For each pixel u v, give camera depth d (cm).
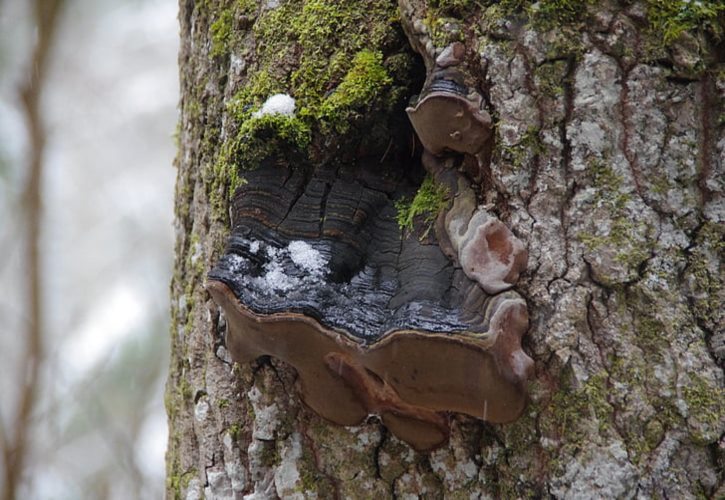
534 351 260
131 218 878
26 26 614
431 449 264
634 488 259
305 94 266
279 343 262
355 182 266
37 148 592
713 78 262
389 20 266
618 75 261
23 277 688
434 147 263
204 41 276
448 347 257
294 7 269
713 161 261
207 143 274
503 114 261
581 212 261
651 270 260
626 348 260
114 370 628
